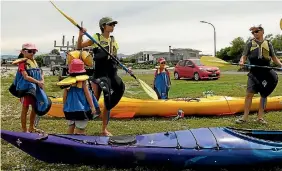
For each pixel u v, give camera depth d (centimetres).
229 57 5441
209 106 846
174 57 6794
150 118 842
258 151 451
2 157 530
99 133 678
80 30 582
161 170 463
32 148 450
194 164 452
